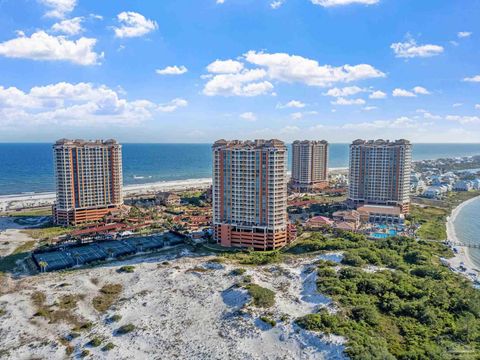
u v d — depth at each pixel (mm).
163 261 140875
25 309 103188
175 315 97938
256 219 156625
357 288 105000
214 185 161375
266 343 82625
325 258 133375
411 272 123062
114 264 139375
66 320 97500
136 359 79812
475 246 170375
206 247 159500
